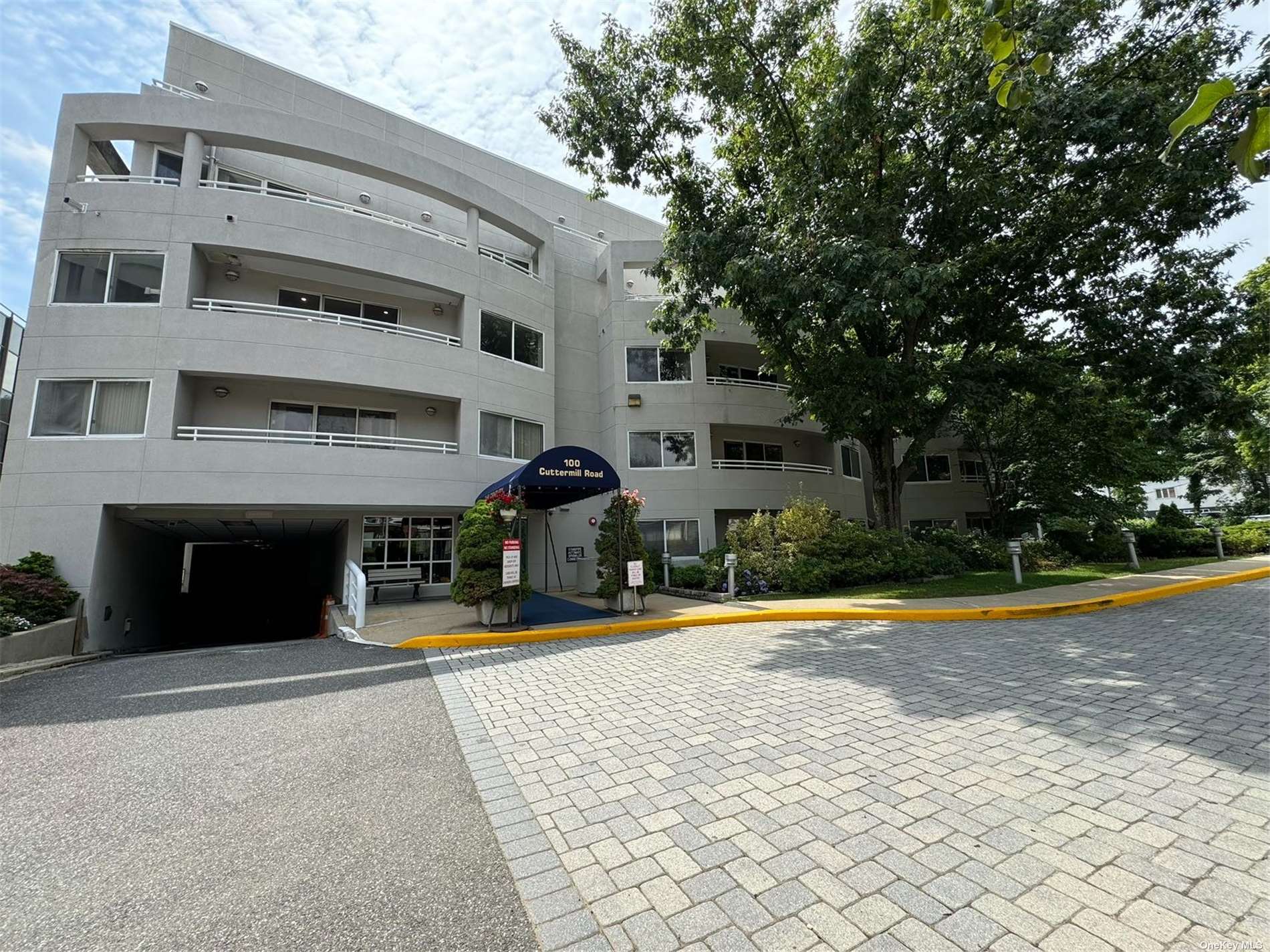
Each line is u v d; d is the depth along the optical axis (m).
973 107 10.64
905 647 6.98
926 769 3.44
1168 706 4.45
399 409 14.36
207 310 11.50
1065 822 2.77
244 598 24.34
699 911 2.21
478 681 6.04
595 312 18.89
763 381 20.47
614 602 10.82
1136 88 10.40
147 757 4.02
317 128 12.89
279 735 4.45
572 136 13.02
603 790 3.32
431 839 2.84
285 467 11.70
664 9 11.92
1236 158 1.33
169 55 13.27
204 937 2.15
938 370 14.03
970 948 1.96
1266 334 12.58
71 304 10.97
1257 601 9.63
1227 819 2.76
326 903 2.35
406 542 14.38
